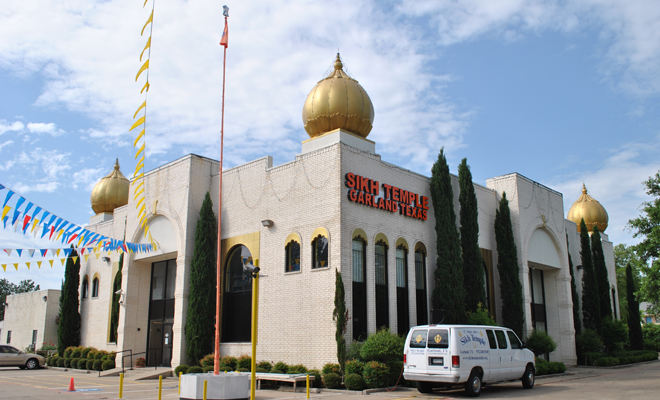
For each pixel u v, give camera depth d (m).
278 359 21.67
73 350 33.38
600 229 44.53
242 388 15.12
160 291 29.75
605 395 16.28
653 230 26.91
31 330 43.66
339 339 19.14
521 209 30.05
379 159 23.09
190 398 14.48
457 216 26.81
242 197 25.22
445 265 23.59
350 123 24.11
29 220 15.34
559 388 18.72
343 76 25.45
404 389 18.33
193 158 26.83
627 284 42.12
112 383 22.42
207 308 24.45
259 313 22.98
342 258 20.33
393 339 19.25
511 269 27.23
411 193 24.31
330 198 21.08
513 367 17.88
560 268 33.62
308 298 21.08
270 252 23.14
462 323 23.08
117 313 32.22
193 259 25.12
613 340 35.28
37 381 23.42
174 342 25.09
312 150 23.77
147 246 23.84
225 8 18.89
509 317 26.72
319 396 16.66
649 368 30.39
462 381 15.64
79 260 36.91
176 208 26.97
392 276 22.52
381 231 22.39
